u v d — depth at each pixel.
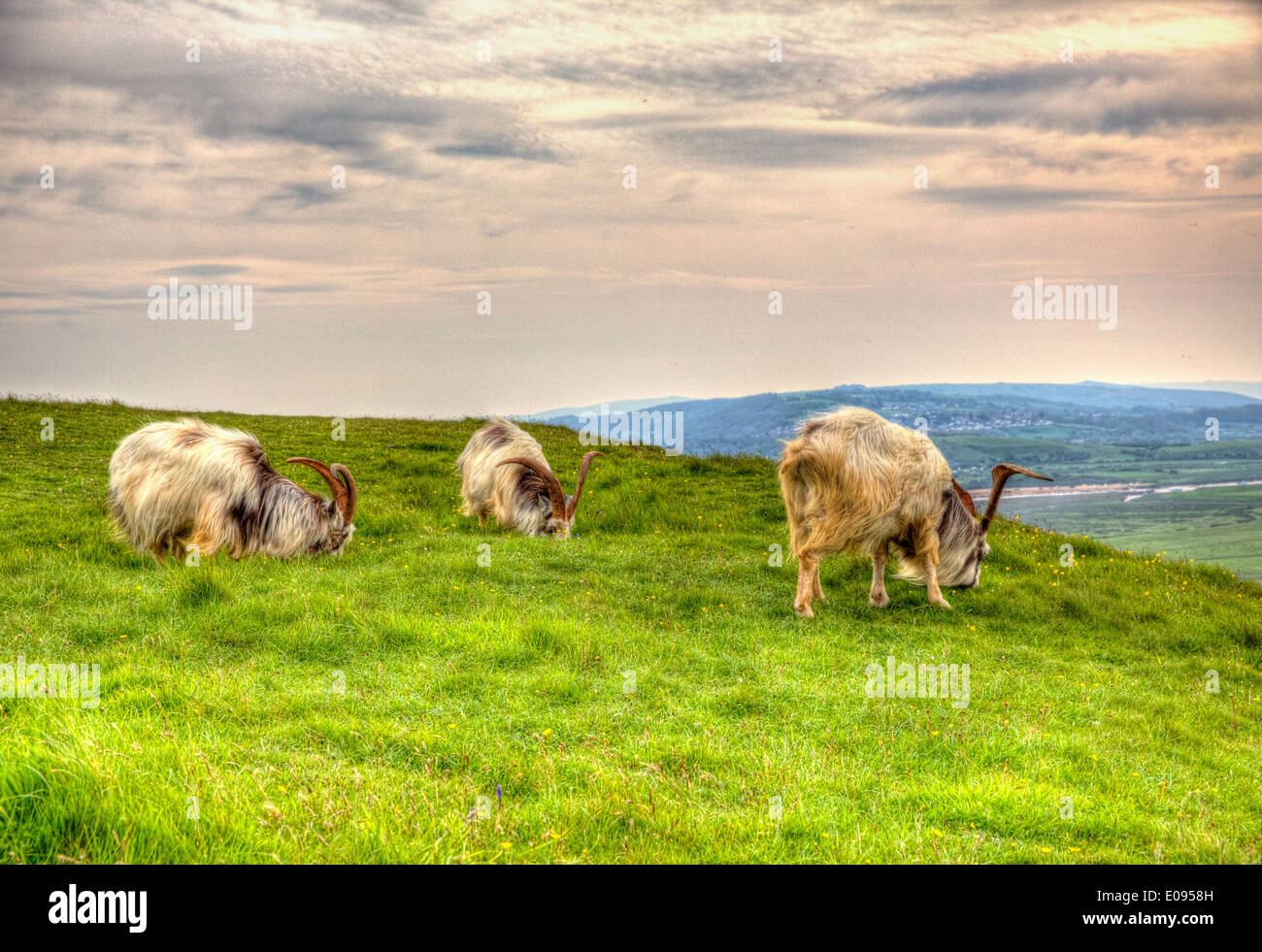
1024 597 11.94
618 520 15.48
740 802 5.42
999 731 7.03
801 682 8.01
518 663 7.95
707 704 7.33
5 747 4.29
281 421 26.77
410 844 4.25
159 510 10.72
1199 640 10.95
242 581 9.80
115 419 23.66
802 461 10.45
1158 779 6.37
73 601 9.02
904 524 10.85
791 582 12.01
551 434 28.34
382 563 11.71
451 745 5.96
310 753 5.65
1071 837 5.16
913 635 10.21
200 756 4.99
